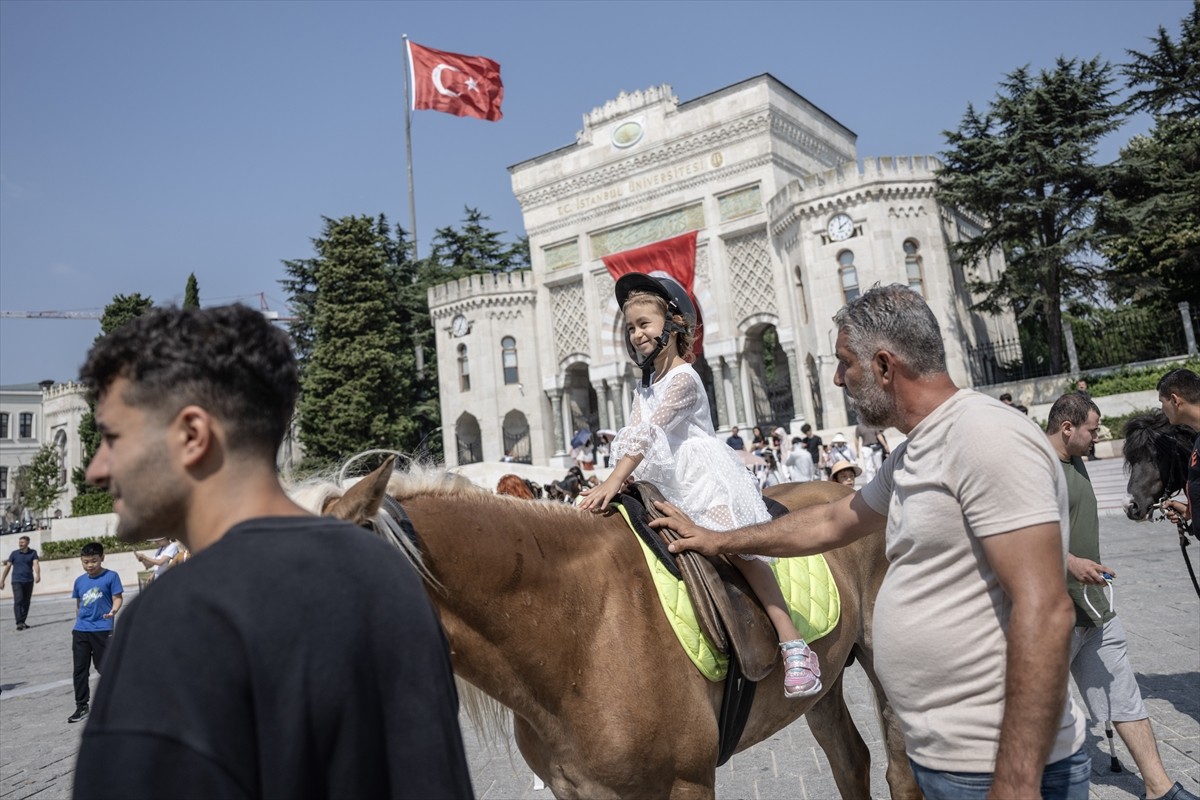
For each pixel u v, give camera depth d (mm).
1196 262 29969
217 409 1393
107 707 1161
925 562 2320
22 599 20484
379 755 1276
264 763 1178
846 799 4137
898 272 33219
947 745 2250
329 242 46312
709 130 40750
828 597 3615
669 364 3432
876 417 2486
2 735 9438
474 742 7043
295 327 50906
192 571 1269
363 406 43156
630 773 2732
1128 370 28359
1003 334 38500
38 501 60625
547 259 45656
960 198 32469
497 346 44844
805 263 34875
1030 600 2027
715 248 40500
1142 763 4398
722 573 3152
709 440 3369
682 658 2896
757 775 5742
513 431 45312
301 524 1388
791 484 4496
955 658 2242
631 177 42969
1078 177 30672
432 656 1370
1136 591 9898
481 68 41719
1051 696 1967
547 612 2717
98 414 1431
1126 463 5438
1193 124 32156
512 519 2811
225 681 1188
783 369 44500
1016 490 2094
